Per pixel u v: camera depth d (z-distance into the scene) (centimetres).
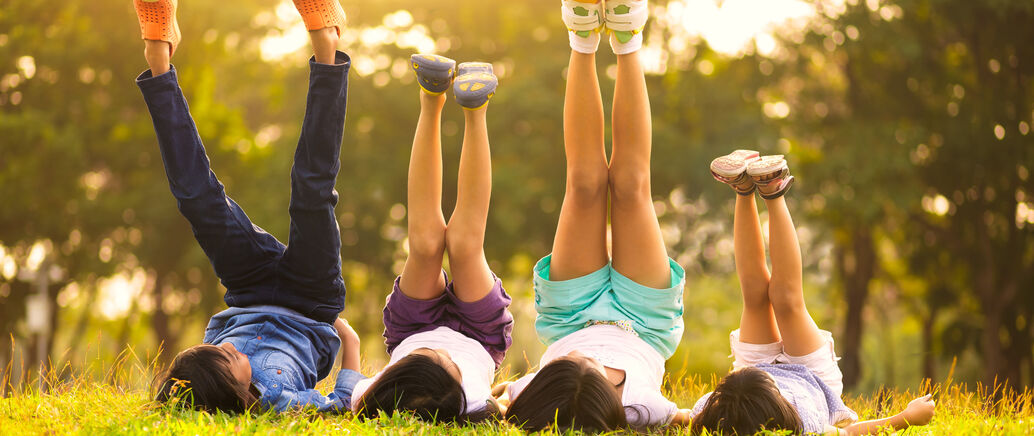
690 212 1906
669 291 428
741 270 448
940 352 1966
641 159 423
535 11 1902
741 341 464
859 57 1884
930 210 1988
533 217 1814
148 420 359
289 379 419
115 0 1905
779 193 429
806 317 442
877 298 2592
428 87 413
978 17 1770
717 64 2008
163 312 2061
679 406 591
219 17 1894
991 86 1822
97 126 1923
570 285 432
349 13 1947
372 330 2067
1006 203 1809
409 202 428
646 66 1988
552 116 1756
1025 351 1816
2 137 1805
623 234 428
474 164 423
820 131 1958
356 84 1873
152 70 425
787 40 1908
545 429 353
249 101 2353
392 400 381
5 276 1917
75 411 412
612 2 411
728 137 1822
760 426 353
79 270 1962
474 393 398
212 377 385
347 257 1941
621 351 415
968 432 396
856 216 1852
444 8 1917
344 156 1859
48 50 1867
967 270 1920
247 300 446
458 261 427
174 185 431
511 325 457
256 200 1827
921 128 1803
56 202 1881
